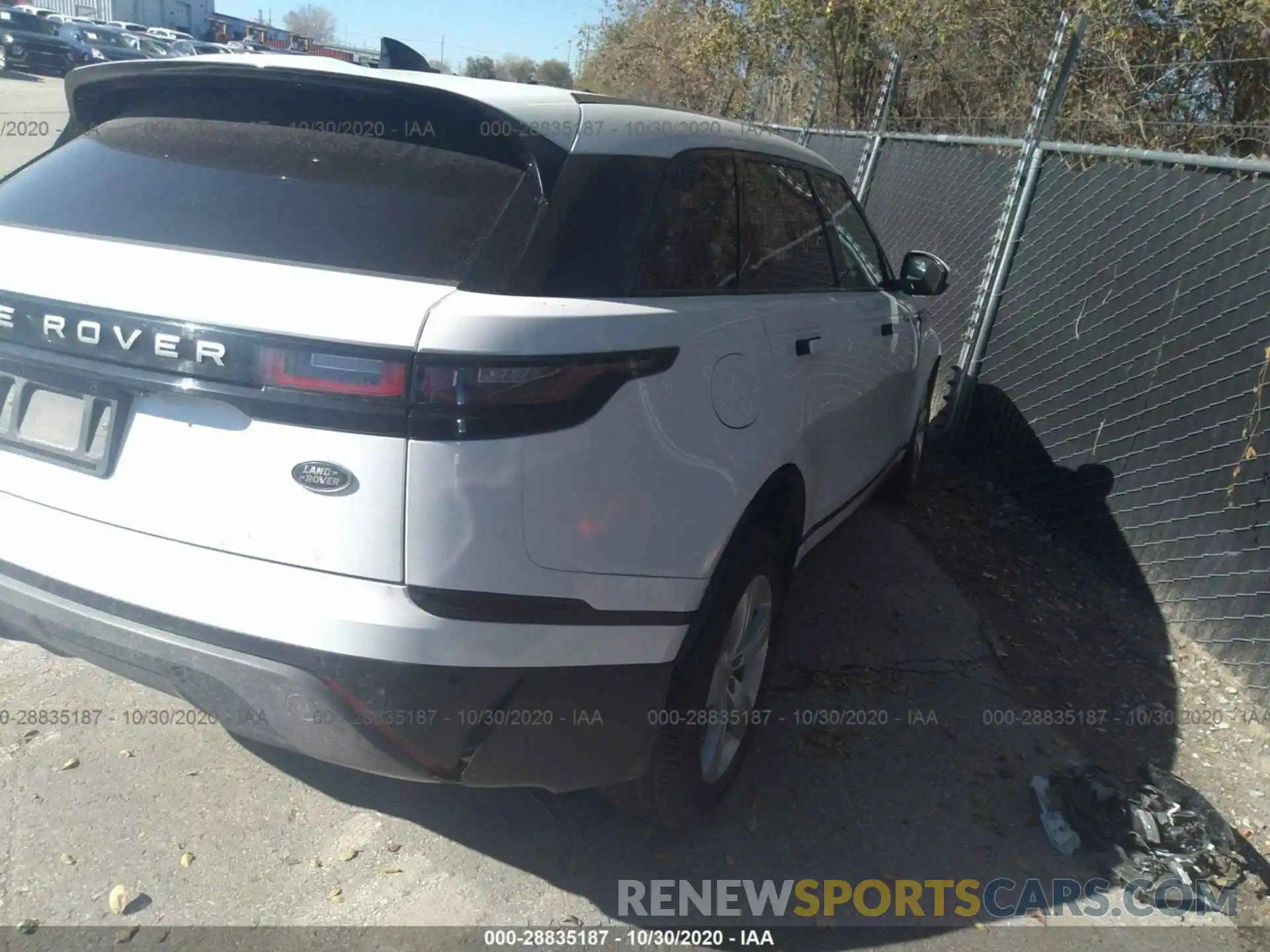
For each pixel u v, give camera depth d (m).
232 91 2.75
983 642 4.30
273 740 2.44
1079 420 5.27
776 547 3.09
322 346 2.13
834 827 3.13
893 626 4.35
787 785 3.30
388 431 2.13
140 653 2.35
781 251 3.52
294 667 2.22
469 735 2.33
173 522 2.30
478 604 2.22
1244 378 4.20
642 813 2.92
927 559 5.03
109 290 2.28
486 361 2.14
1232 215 4.37
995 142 6.45
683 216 2.85
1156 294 4.79
